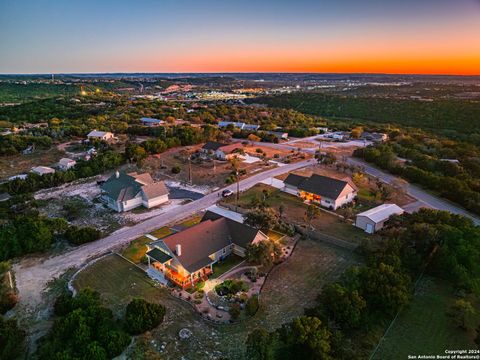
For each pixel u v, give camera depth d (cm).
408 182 7631
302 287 3834
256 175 7994
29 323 3306
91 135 11044
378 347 3003
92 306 3156
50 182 7262
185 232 4247
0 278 3856
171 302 3575
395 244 4188
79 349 2733
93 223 5588
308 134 12875
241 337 3092
